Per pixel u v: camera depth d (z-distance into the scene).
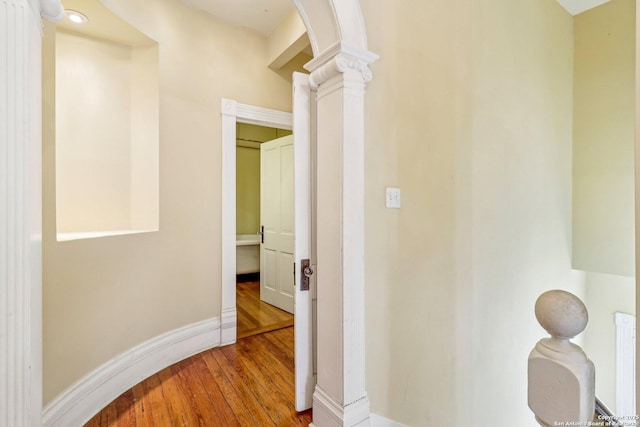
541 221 2.57
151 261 2.32
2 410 0.75
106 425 1.76
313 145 1.83
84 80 2.27
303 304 1.83
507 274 2.24
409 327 1.71
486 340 2.08
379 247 1.62
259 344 2.84
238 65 2.90
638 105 0.54
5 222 0.76
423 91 1.77
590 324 3.07
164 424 1.77
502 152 2.21
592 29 2.84
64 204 2.20
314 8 1.50
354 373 1.52
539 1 2.55
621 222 2.69
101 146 2.34
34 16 0.87
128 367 2.12
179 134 2.51
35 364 0.87
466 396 1.96
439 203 1.83
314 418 1.68
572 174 2.95
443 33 1.86
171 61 2.46
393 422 1.65
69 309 1.71
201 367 2.41
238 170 5.22
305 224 1.81
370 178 1.59
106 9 1.99
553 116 2.71
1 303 0.75
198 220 2.66
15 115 0.77
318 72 1.57
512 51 2.30
